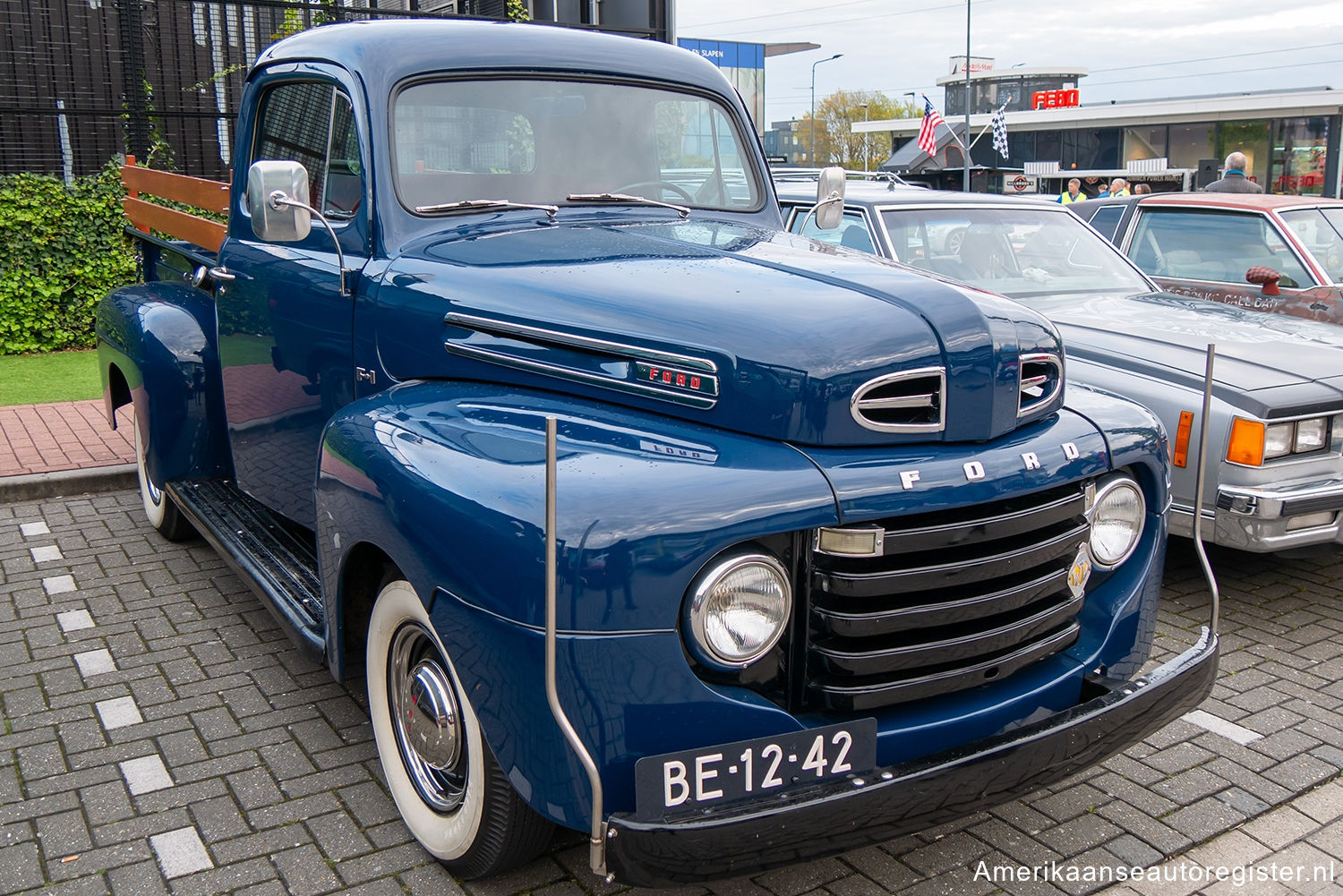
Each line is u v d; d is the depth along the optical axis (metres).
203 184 4.65
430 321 3.04
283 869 2.84
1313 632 4.48
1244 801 3.21
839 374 2.38
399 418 2.74
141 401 4.68
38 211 9.83
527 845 2.56
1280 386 4.44
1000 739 2.38
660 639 2.15
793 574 2.34
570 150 3.66
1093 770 3.40
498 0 11.66
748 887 2.79
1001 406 2.56
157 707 3.74
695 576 2.17
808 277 2.79
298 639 3.24
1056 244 6.11
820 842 2.18
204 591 4.81
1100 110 41.62
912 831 2.29
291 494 3.87
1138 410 2.99
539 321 2.77
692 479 2.24
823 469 2.32
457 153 3.46
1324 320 6.10
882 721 2.43
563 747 2.15
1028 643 2.62
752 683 2.34
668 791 2.14
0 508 6.08
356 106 3.38
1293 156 36.88
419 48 3.48
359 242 3.38
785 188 6.77
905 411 2.49
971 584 2.46
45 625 4.44
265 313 3.86
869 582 2.31
